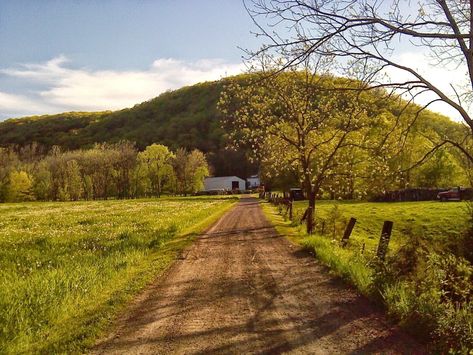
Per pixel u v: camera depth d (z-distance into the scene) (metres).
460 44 10.02
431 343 5.99
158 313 8.16
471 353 5.12
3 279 11.36
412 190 58.97
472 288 7.43
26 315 7.79
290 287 9.95
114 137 176.38
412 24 9.19
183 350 6.17
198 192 122.69
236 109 29.38
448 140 11.96
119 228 25.44
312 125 27.81
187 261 14.12
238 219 32.12
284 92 26.50
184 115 179.38
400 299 7.53
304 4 8.18
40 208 64.56
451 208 40.00
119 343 6.57
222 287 10.23
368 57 9.55
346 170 26.89
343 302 8.48
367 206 48.66
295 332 6.78
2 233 25.00
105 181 119.19
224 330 7.01
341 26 8.47
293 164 30.25
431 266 8.04
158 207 53.53
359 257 11.70
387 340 6.27
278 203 50.88
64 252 16.81
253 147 30.72
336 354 5.80
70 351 6.28
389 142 12.26
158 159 117.94
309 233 21.02
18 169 118.06
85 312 8.30
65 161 117.44
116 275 11.46
